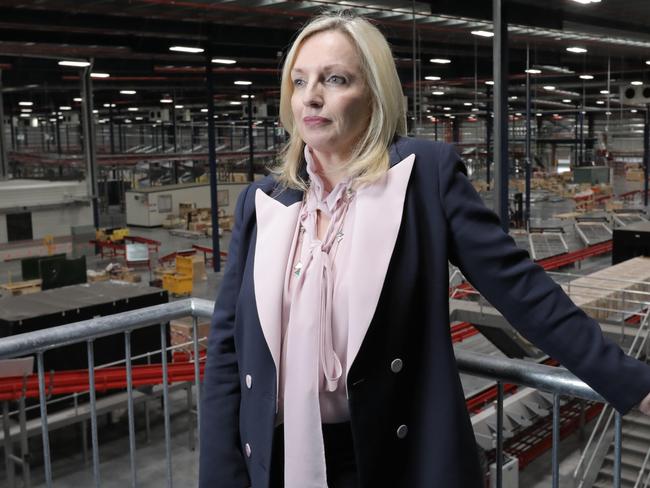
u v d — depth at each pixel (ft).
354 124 4.86
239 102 139.33
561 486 31.22
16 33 51.78
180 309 7.93
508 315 4.58
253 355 4.97
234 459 5.38
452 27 53.11
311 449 4.74
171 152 157.17
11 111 120.57
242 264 5.36
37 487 28.96
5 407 26.17
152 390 32.22
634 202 121.90
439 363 4.67
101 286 36.14
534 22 50.80
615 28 56.85
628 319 36.24
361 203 4.72
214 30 56.03
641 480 29.25
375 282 4.53
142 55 66.44
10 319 29.45
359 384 4.54
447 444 4.62
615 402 4.33
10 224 84.43
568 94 104.06
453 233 4.67
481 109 114.83
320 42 4.81
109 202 150.71
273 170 5.45
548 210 111.34
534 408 33.99
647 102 80.48
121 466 30.71
